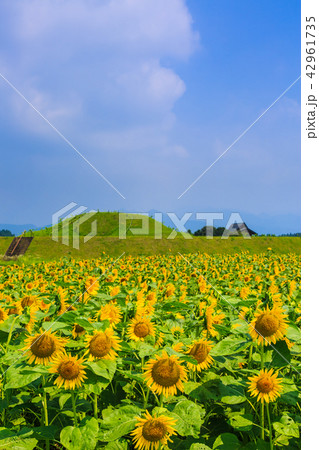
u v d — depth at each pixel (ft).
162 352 11.27
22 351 12.25
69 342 11.51
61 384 10.30
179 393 12.76
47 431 10.36
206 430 11.97
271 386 10.50
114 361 10.93
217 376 12.27
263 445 10.18
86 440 9.54
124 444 9.88
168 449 10.34
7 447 9.33
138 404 11.87
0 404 11.41
